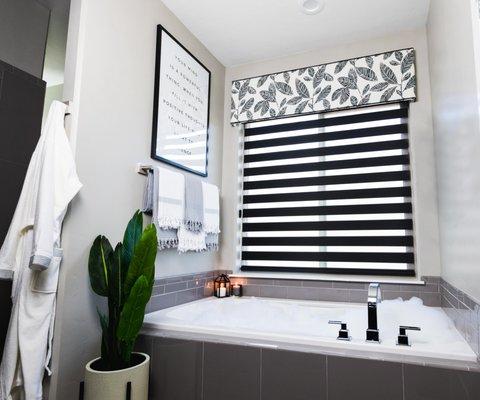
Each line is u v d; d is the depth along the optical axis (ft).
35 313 4.83
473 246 4.77
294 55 10.22
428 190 8.28
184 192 7.80
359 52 9.43
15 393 4.74
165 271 7.77
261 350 5.24
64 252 5.38
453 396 4.30
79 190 5.62
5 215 6.12
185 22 8.78
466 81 4.95
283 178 10.16
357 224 9.20
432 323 6.21
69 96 5.76
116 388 4.78
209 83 9.80
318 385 4.88
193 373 5.57
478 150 4.42
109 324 5.33
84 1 5.98
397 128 9.09
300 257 9.72
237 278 9.82
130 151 6.86
